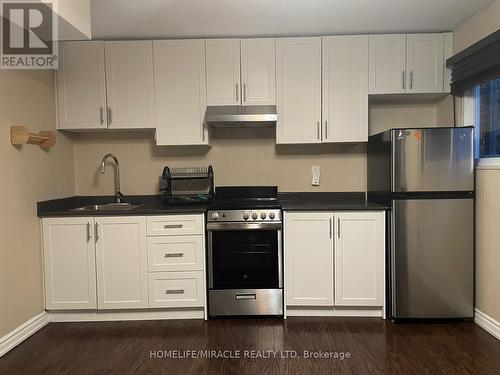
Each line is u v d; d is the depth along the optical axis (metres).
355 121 3.05
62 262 2.79
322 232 2.80
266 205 2.88
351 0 2.48
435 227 2.68
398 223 2.69
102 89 3.07
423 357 2.25
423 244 2.69
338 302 2.81
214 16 2.70
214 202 3.17
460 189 2.65
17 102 2.56
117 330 2.69
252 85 3.07
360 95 3.04
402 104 3.36
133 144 3.40
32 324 2.65
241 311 2.84
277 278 2.83
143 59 3.07
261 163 3.40
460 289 2.70
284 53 3.05
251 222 2.79
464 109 2.91
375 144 3.05
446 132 2.64
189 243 2.82
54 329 2.72
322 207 2.78
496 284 2.49
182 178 3.18
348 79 3.04
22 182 2.60
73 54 3.05
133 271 2.81
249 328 2.69
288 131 3.08
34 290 2.70
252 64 3.06
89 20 2.38
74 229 2.79
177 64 3.07
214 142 3.39
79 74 3.07
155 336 2.58
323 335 2.56
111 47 3.05
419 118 3.35
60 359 2.29
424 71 3.01
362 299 2.80
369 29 2.97
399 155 2.68
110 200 3.42
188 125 3.09
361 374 2.08
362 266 2.79
